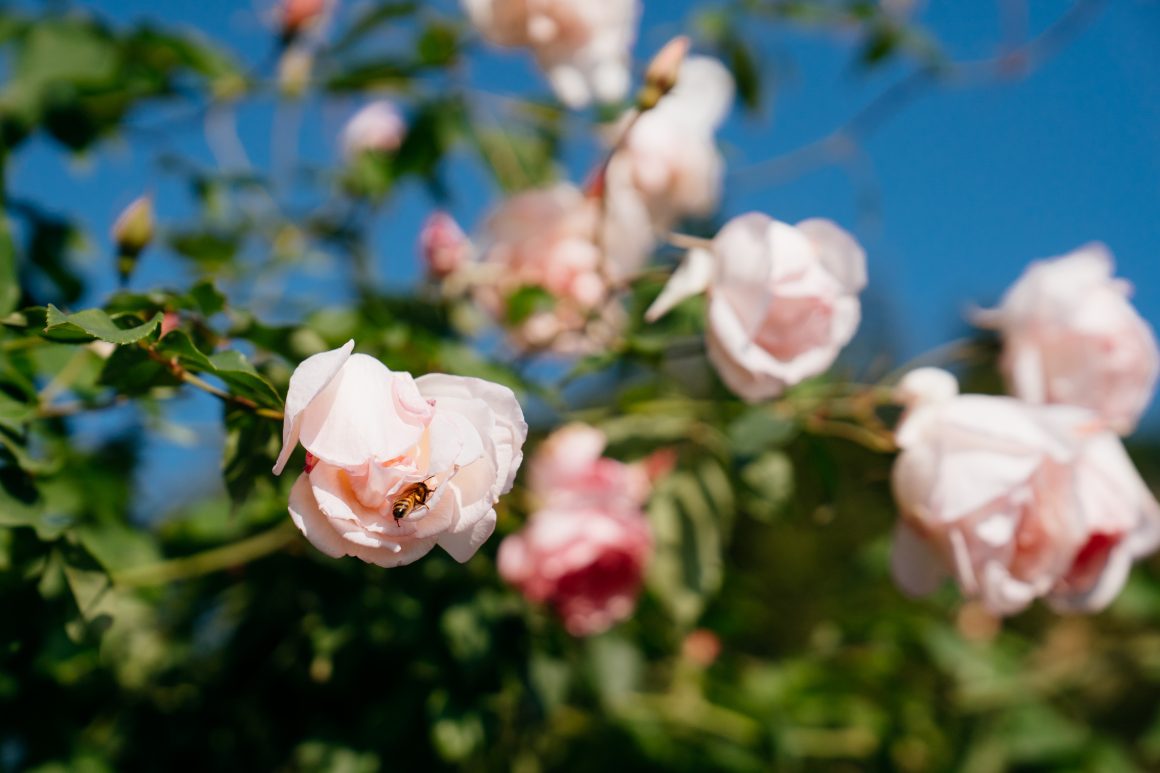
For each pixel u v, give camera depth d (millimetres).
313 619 896
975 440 808
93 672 892
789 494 959
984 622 1142
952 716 1097
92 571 733
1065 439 796
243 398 705
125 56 964
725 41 1064
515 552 914
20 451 726
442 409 673
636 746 992
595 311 895
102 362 767
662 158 957
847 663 1086
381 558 663
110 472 856
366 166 1009
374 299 956
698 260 836
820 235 837
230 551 881
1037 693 1121
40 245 901
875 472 875
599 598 916
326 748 882
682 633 1020
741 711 1017
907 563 833
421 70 1001
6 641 750
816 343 826
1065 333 873
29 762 827
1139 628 1209
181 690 934
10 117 930
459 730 872
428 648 881
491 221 972
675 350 910
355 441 657
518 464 672
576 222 970
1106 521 812
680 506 967
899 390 844
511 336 978
